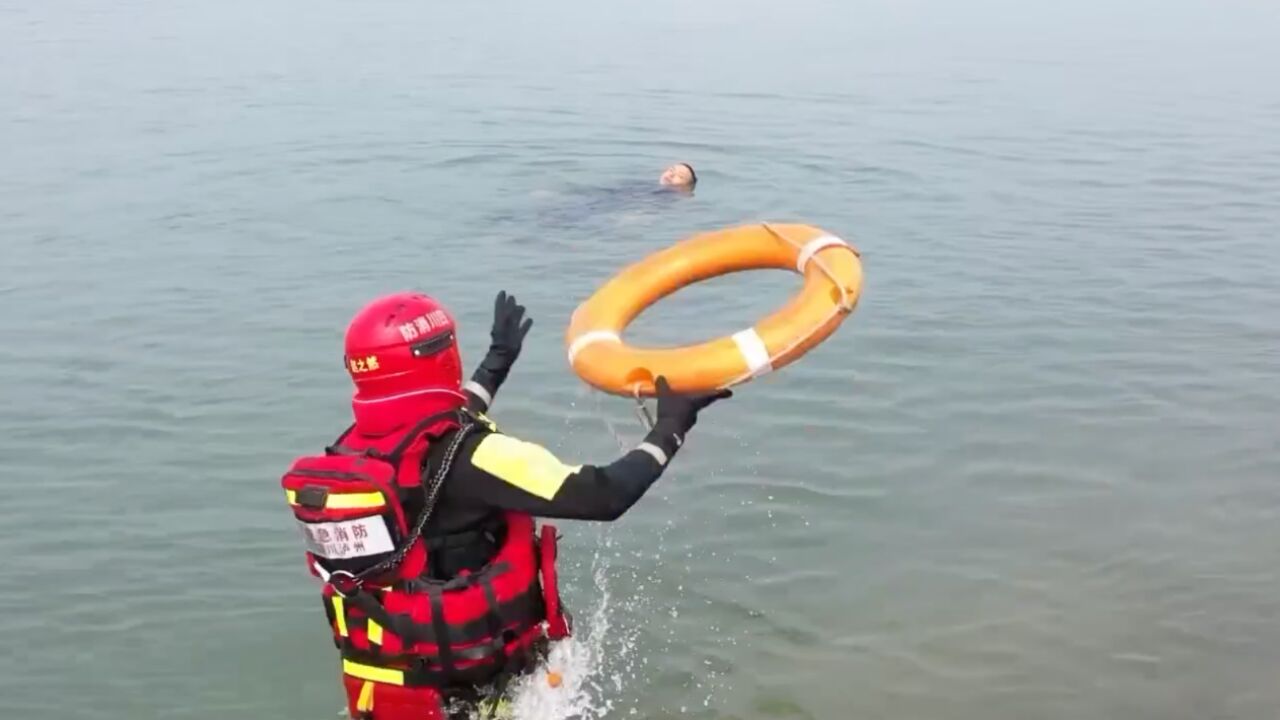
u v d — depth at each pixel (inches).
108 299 371.6
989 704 183.3
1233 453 261.7
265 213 469.4
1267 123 623.5
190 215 466.6
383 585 135.4
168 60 875.4
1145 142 578.2
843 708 181.5
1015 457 260.7
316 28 1069.8
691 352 139.7
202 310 361.1
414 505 132.3
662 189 502.3
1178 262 397.1
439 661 136.1
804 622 203.5
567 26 1071.0
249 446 270.4
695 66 822.5
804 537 229.8
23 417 286.7
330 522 131.9
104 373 313.7
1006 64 840.9
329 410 289.0
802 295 144.2
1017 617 205.2
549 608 142.3
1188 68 823.7
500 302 160.9
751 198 485.4
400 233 441.1
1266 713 180.4
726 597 210.2
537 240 431.5
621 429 272.7
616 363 141.6
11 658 195.6
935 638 199.3
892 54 890.1
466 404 139.3
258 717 182.1
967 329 336.5
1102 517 236.1
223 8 1261.1
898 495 245.1
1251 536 228.8
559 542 227.5
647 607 206.8
